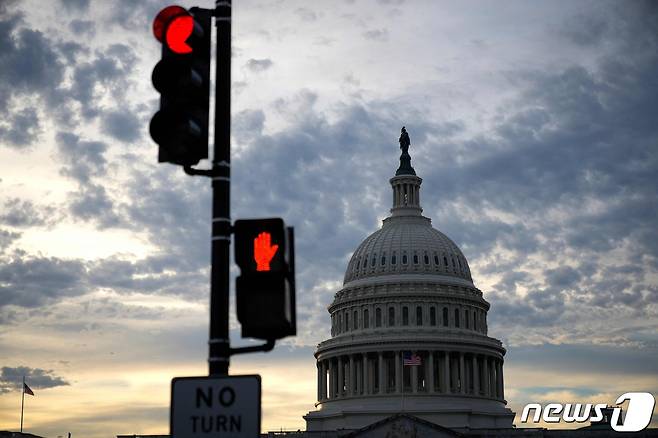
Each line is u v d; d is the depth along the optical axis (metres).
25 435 156.25
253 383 17.03
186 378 17.11
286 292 17.48
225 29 19.52
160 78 18.34
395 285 199.25
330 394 199.12
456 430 172.25
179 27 18.27
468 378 195.75
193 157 18.36
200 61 18.50
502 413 194.00
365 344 194.00
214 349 18.22
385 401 189.88
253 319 17.34
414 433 167.50
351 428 186.00
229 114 19.33
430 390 190.50
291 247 18.25
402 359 191.88
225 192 18.98
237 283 17.45
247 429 16.89
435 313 198.50
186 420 16.98
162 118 18.02
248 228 17.62
